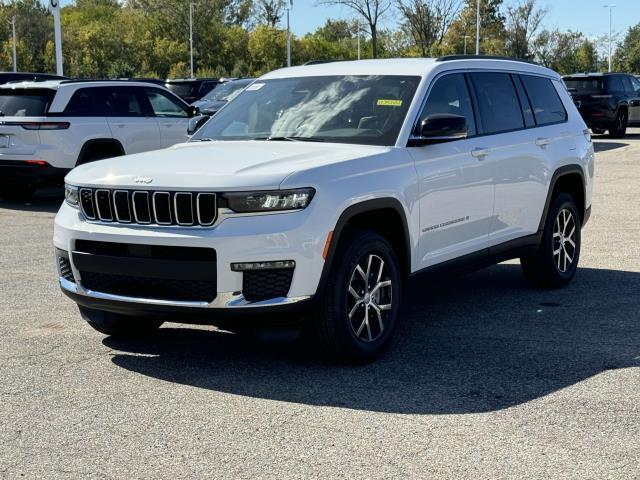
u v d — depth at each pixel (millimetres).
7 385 5133
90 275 5375
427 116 6059
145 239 5070
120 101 14031
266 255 4918
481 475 3844
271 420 4543
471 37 81000
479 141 6512
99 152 13750
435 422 4488
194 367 5453
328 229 5078
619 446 4152
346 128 6016
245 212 4941
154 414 4648
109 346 5934
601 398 4809
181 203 5023
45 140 13094
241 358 5637
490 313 6793
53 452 4156
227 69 98500
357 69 6551
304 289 5016
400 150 5770
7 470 3953
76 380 5219
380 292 5590
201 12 96250
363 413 4629
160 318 5188
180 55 93438
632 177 16156
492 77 6969
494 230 6715
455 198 6199
